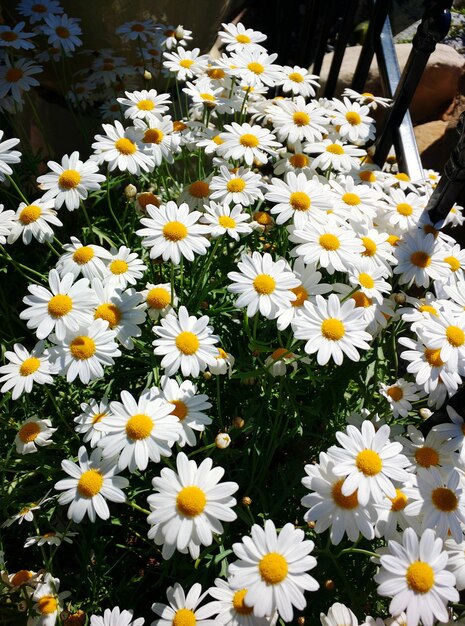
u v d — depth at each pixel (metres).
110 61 0.58
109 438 0.31
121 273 0.38
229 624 0.30
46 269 0.48
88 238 0.49
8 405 0.44
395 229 0.45
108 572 0.39
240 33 0.50
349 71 0.81
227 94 0.51
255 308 0.35
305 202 0.39
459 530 0.32
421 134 0.74
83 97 0.59
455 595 0.29
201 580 0.35
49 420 0.38
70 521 0.38
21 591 0.34
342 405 0.43
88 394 0.43
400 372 0.52
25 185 0.53
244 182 0.42
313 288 0.37
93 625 0.30
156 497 0.30
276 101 0.48
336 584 0.37
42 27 0.53
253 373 0.37
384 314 0.43
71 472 0.32
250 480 0.40
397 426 0.38
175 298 0.39
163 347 0.34
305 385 0.43
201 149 0.50
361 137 0.48
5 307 0.44
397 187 0.50
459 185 0.42
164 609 0.30
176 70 0.51
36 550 0.39
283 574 0.28
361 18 0.91
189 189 0.44
